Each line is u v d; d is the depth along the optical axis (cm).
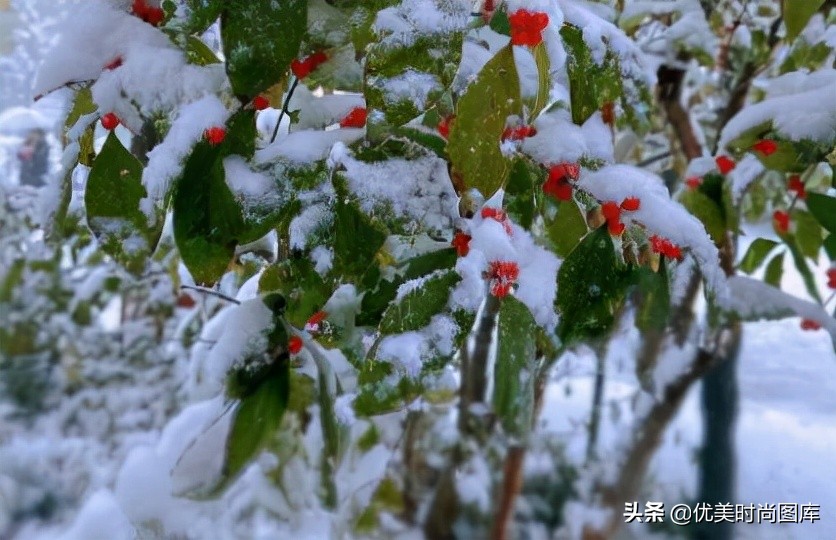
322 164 34
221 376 36
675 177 84
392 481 72
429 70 29
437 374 37
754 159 59
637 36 77
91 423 121
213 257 33
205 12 31
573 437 113
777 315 62
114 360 127
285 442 60
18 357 128
